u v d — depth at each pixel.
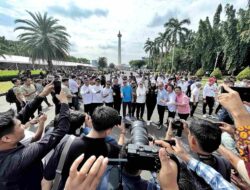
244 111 0.90
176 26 37.72
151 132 6.18
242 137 0.88
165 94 6.43
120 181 1.03
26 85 6.45
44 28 28.16
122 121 2.22
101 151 1.48
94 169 0.61
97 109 1.62
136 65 106.12
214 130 1.45
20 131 1.30
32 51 28.58
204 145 1.42
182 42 40.06
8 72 23.77
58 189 1.42
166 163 0.81
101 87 7.43
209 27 35.22
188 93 11.63
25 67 44.28
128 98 7.45
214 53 33.75
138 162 0.88
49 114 8.08
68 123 1.58
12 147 1.29
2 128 1.22
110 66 100.00
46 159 1.92
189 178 1.17
